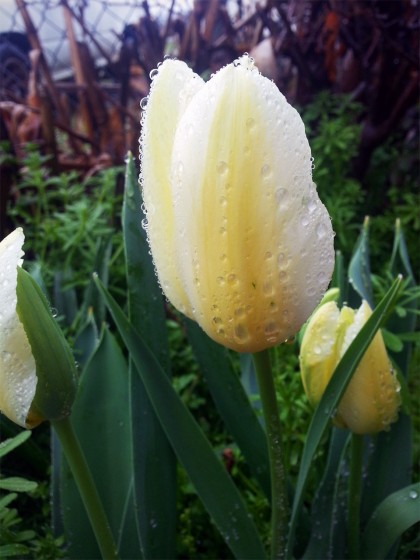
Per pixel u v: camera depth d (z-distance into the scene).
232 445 0.24
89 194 0.43
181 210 0.11
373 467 0.19
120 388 0.19
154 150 0.12
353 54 0.48
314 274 0.12
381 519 0.17
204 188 0.11
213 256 0.11
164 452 0.18
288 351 0.29
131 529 0.18
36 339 0.12
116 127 0.48
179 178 0.11
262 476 0.19
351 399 0.15
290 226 0.11
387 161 0.47
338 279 0.20
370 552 0.17
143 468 0.17
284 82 0.54
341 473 0.18
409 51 0.46
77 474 0.14
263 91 0.11
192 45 0.49
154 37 0.47
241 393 0.18
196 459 0.16
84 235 0.29
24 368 0.12
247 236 0.11
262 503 0.22
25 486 0.14
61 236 0.30
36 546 0.19
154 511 0.17
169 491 0.18
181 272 0.12
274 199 0.11
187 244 0.12
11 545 0.15
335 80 0.50
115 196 0.38
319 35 0.51
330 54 0.49
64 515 0.18
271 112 0.11
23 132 0.41
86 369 0.19
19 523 0.22
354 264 0.20
